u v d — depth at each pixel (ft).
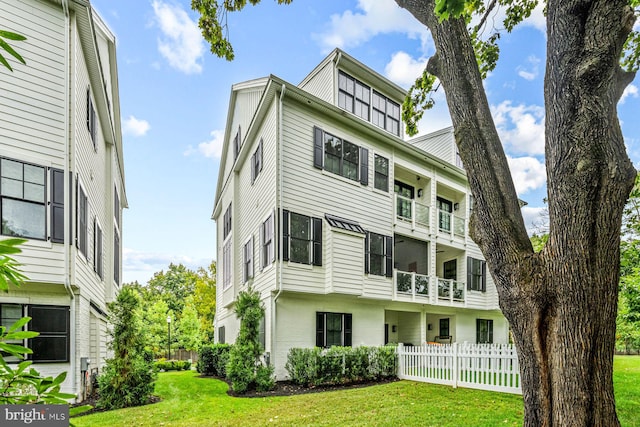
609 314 9.09
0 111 22.15
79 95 27.02
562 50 9.32
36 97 23.49
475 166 10.88
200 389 31.35
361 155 40.96
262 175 39.22
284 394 27.61
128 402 24.34
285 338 33.58
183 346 85.25
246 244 46.52
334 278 35.14
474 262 54.65
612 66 8.77
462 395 24.99
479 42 20.53
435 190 50.11
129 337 25.43
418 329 47.47
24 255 22.24
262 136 39.81
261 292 37.40
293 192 34.73
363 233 37.93
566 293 9.15
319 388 29.63
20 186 22.52
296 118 35.83
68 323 24.26
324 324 36.17
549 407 9.31
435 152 60.03
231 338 51.29
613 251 9.08
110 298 42.63
